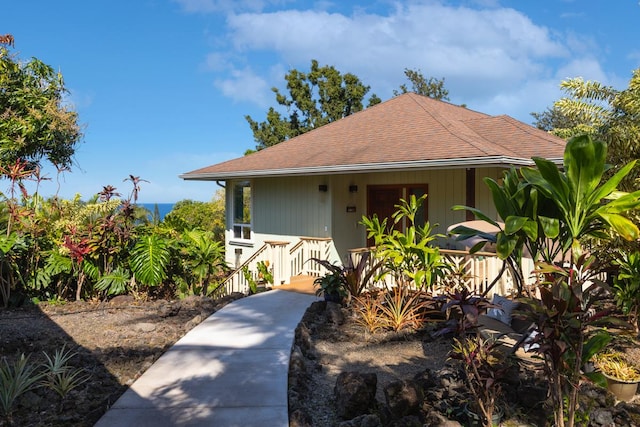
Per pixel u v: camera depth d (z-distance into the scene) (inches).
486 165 387.9
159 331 287.6
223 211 966.4
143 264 377.1
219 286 477.1
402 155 451.8
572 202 183.3
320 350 271.4
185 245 435.5
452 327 176.6
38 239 374.9
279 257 452.8
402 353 267.1
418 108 609.9
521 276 210.2
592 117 373.1
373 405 186.4
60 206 402.6
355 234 555.2
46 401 185.3
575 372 142.0
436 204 493.7
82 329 288.7
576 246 179.9
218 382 205.0
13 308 346.3
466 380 178.2
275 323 303.9
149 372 216.2
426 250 310.2
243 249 642.8
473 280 350.9
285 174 528.7
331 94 1417.3
